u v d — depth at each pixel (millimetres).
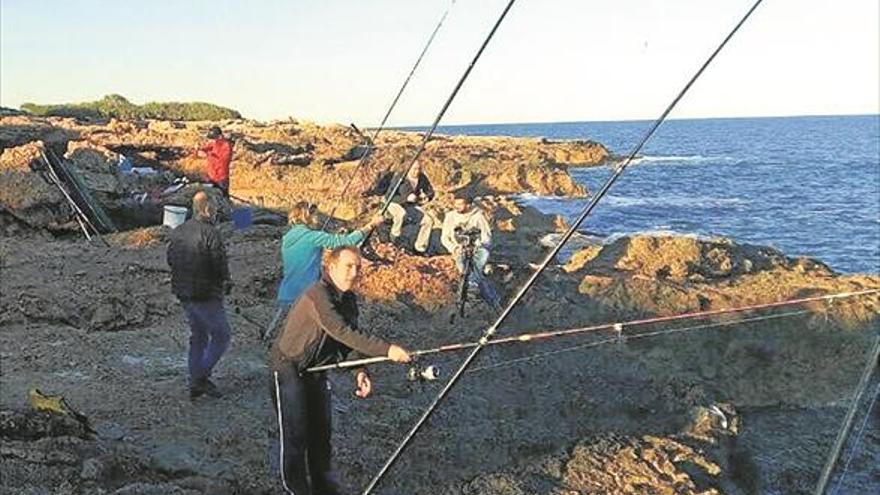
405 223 15141
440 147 46312
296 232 8586
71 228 15461
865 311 10594
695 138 133500
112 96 62062
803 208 35156
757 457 8297
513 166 34656
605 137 143375
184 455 6645
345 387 8266
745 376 9828
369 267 11742
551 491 6434
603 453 7051
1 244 14195
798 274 12820
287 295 8602
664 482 6742
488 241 11117
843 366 9906
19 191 15305
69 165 18531
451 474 6727
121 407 7641
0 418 6520
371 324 10141
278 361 5324
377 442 7109
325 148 33312
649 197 38812
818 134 138625
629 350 9969
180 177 25484
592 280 11703
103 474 6148
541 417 8039
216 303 7750
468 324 10508
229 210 18438
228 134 36562
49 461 6125
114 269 12250
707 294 11422
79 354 9039
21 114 43875
